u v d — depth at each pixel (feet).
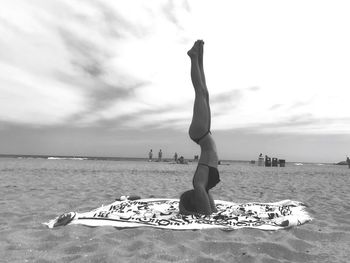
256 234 15.06
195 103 19.54
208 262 11.32
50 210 21.33
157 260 11.34
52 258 11.62
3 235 14.65
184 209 18.85
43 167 77.20
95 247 12.79
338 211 21.54
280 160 118.21
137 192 31.71
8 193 29.32
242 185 41.29
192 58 19.86
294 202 23.38
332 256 12.32
